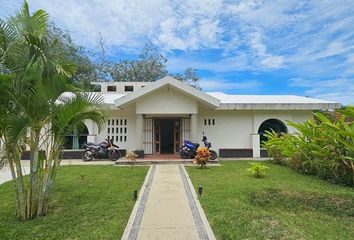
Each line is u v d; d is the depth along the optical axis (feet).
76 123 18.76
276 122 58.39
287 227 16.02
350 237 14.89
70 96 19.12
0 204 21.83
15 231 15.90
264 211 19.08
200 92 46.52
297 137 36.58
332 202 21.47
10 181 31.53
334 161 28.53
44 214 18.81
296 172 35.29
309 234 15.21
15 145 16.92
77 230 15.87
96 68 108.06
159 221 17.33
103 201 21.89
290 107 52.24
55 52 18.19
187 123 53.62
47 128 18.81
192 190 25.25
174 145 53.62
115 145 50.85
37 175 18.51
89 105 18.29
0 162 18.28
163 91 48.65
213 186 26.63
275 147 42.75
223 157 53.06
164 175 33.09
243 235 14.89
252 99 58.18
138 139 48.47
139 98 47.34
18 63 16.98
